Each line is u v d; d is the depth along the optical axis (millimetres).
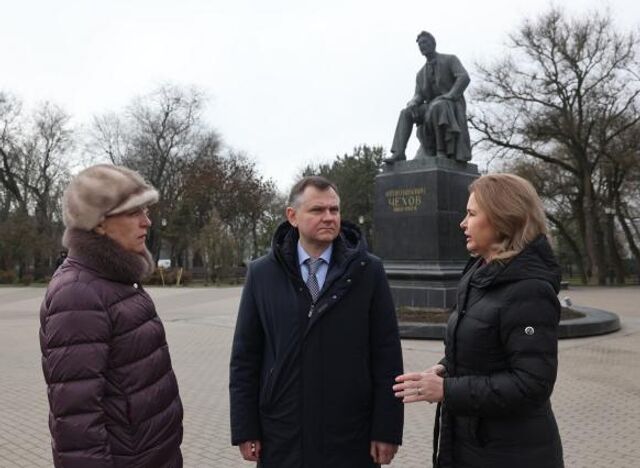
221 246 37000
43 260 42688
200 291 28562
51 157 45438
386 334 2824
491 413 2178
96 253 2227
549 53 30188
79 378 2047
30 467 4742
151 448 2258
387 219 13234
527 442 2211
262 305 2846
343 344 2719
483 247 2354
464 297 2375
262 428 2811
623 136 31266
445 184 12633
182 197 45250
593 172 33750
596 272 34094
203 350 10445
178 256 47312
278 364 2736
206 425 5812
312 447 2674
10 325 15172
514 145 31734
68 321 2080
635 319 14633
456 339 2342
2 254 41000
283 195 55875
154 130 48438
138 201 2311
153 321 2385
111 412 2180
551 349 2139
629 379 7562
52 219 47062
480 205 2312
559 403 6426
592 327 11227
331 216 2764
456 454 2340
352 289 2756
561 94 30609
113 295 2227
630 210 37844
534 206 2277
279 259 2816
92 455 2016
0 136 42250
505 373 2166
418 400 2229
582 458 4703
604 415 5949
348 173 54750
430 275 12211
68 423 2021
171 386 2416
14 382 8070
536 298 2152
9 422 6055
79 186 2285
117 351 2207
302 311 2748
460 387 2193
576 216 35906
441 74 13398
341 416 2701
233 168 47031
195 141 49500
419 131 13703
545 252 2238
